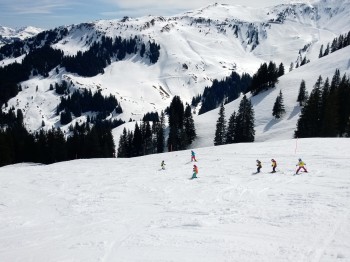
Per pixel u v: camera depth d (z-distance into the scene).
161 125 111.12
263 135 94.06
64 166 46.06
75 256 12.37
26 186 31.17
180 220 16.77
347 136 73.38
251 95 126.44
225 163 36.94
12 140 84.25
